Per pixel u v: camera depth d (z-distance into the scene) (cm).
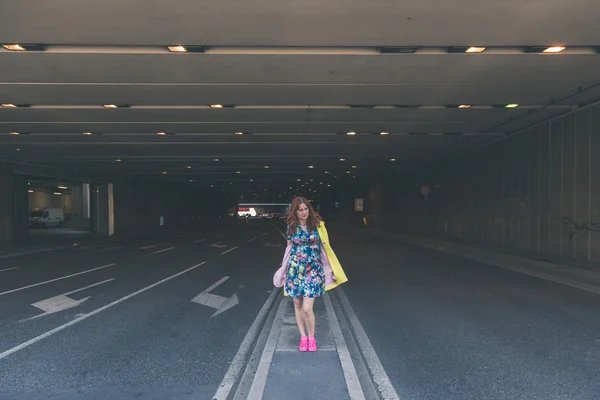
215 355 586
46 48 865
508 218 1952
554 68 1006
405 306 869
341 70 1012
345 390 450
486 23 766
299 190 8300
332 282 575
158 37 816
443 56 927
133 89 1147
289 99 1271
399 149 2345
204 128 1694
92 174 3578
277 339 618
